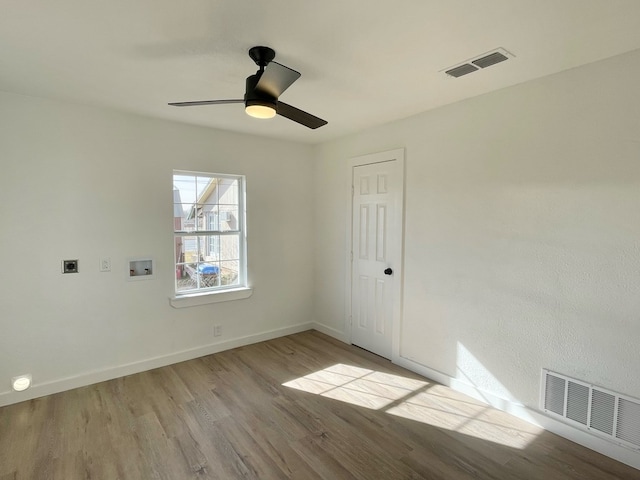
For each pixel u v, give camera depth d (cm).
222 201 377
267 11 158
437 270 302
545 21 166
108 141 299
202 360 350
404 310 332
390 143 338
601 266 211
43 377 279
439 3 151
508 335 256
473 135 271
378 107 294
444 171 293
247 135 381
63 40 184
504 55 201
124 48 193
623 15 160
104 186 299
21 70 220
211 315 366
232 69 220
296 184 425
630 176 199
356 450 217
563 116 223
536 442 225
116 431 234
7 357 265
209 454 212
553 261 231
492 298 264
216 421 246
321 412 258
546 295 235
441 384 301
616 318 206
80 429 235
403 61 209
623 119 200
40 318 276
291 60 207
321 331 440
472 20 165
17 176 263
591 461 207
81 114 286
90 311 297
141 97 269
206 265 368
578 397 222
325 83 242
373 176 358
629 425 203
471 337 279
